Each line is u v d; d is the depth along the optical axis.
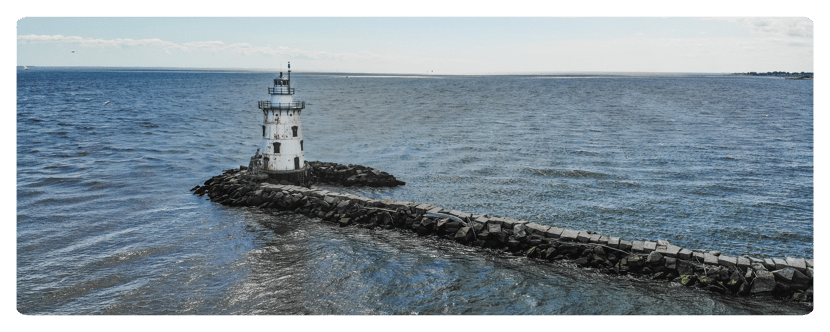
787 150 66.50
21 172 50.41
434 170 53.91
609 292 25.86
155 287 25.31
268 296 24.50
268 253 29.89
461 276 27.25
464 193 44.75
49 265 27.84
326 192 38.88
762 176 51.88
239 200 40.06
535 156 61.94
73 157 58.62
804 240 34.12
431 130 85.81
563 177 50.88
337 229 34.69
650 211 39.78
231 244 31.38
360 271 27.48
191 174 51.69
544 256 29.77
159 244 31.16
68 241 31.62
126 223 35.38
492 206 40.84
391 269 27.88
